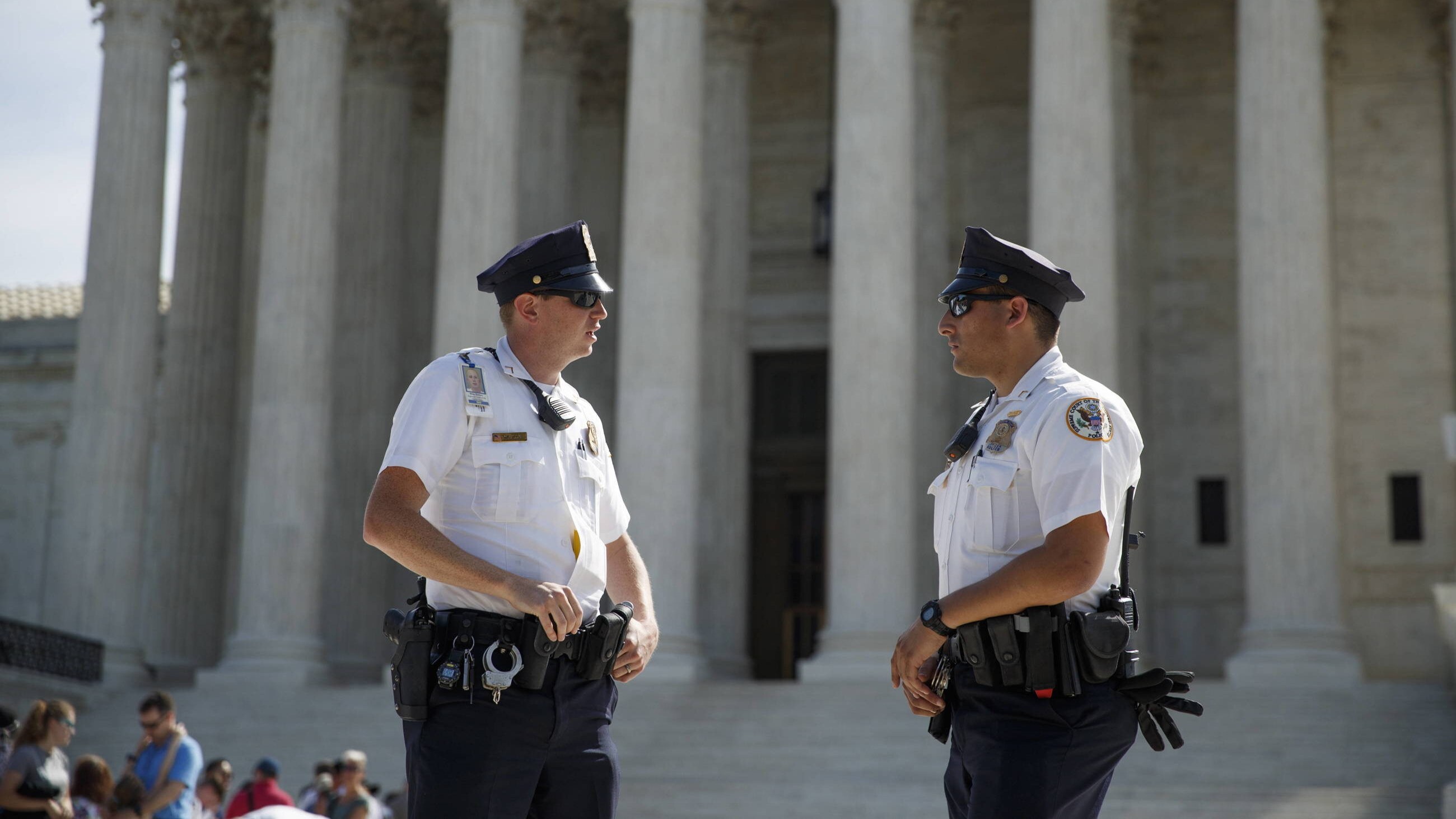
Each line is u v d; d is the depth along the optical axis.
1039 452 6.05
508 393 6.21
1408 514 41.59
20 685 34.62
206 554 43.34
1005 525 6.16
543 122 42.69
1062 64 36.00
